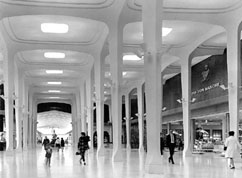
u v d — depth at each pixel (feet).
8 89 81.46
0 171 44.37
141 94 128.47
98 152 78.13
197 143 100.32
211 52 84.79
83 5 58.03
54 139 108.78
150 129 38.65
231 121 60.85
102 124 79.36
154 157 38.42
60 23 68.23
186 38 78.13
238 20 60.18
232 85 61.11
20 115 101.81
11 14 58.03
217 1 58.54
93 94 105.40
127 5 55.11
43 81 130.93
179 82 116.47
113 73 61.11
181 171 42.93
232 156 47.16
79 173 41.47
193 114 103.91
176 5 59.26
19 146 98.68
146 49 39.55
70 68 107.55
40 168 48.34
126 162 58.44
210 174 39.75
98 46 80.94
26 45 81.35
